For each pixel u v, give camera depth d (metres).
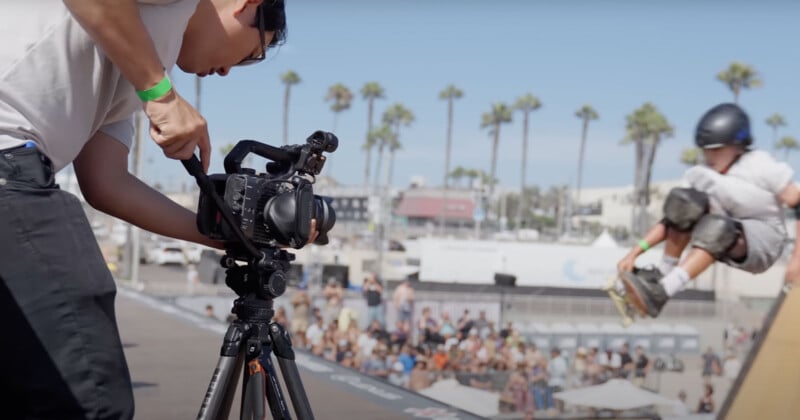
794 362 2.36
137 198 1.69
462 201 102.62
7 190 1.30
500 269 31.03
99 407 1.31
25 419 1.29
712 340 21.53
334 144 1.69
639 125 64.06
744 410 2.50
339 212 49.88
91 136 1.59
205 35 1.59
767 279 23.50
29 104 1.38
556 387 17.25
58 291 1.29
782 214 2.79
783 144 73.56
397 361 17.27
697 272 2.81
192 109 1.46
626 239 67.62
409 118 84.44
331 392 3.90
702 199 2.78
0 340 1.27
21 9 1.39
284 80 74.69
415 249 33.97
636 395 15.48
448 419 3.33
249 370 1.61
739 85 52.16
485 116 86.94
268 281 1.59
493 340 19.66
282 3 1.67
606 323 22.38
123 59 1.37
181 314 7.99
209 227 1.56
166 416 3.33
